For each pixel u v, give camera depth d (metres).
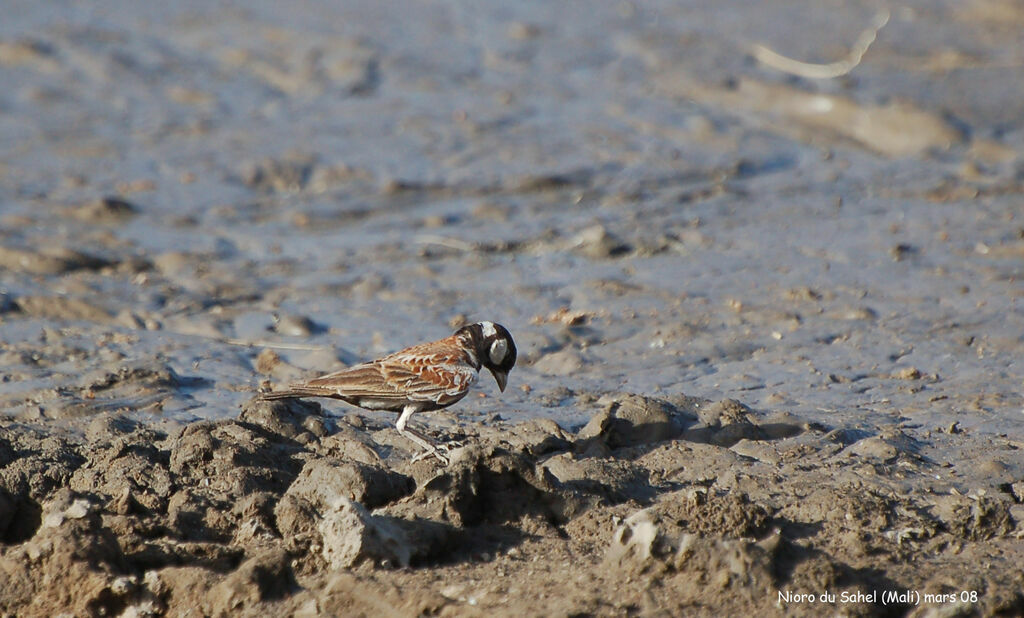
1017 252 17.19
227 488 9.76
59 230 19.22
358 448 10.55
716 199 20.95
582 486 9.82
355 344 14.65
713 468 10.50
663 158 23.11
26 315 15.27
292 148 23.61
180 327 15.16
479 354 11.89
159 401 12.45
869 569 8.41
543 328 14.96
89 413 12.06
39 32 30.56
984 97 24.89
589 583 8.12
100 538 8.58
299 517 9.09
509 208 20.61
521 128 24.78
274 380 13.38
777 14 31.81
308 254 18.66
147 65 28.84
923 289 15.87
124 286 16.75
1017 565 8.50
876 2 32.28
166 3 33.84
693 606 7.86
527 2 34.25
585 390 13.07
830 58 27.70
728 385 13.11
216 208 20.88
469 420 12.02
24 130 24.58
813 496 9.41
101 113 25.78
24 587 8.41
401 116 25.52
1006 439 11.16
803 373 13.34
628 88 27.14
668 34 30.64
